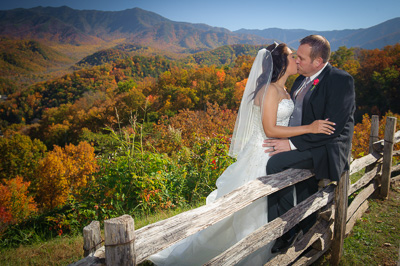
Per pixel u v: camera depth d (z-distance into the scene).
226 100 89.94
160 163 5.12
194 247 2.64
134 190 4.67
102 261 1.27
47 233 4.22
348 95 2.28
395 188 4.82
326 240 2.75
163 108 72.19
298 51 2.38
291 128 2.43
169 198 4.89
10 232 4.16
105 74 192.12
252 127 2.67
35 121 145.25
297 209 2.37
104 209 4.47
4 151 49.84
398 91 75.50
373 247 3.19
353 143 12.81
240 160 2.75
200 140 6.43
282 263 2.22
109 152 5.23
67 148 39.75
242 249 1.85
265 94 2.45
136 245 1.28
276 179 2.23
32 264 3.11
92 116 75.06
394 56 84.56
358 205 3.72
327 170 2.41
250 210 2.60
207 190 5.47
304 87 2.59
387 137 4.30
